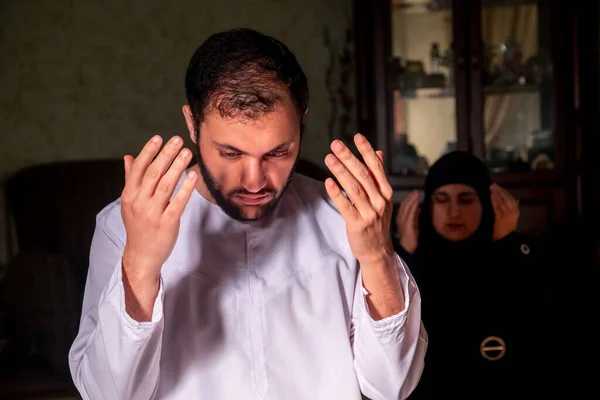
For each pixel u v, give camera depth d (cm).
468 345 227
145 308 114
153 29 442
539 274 241
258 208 119
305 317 131
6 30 434
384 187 117
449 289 233
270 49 114
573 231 392
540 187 393
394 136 399
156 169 108
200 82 114
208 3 445
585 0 387
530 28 395
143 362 117
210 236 132
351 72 449
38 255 345
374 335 123
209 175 118
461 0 392
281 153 116
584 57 389
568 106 392
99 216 133
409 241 245
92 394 121
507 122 398
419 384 227
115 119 441
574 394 286
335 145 115
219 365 127
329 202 141
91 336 121
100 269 128
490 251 241
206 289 130
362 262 120
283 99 112
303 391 128
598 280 375
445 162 244
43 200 411
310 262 134
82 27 438
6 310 362
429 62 398
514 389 226
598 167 391
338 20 448
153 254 111
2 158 436
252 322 129
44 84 437
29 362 351
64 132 439
